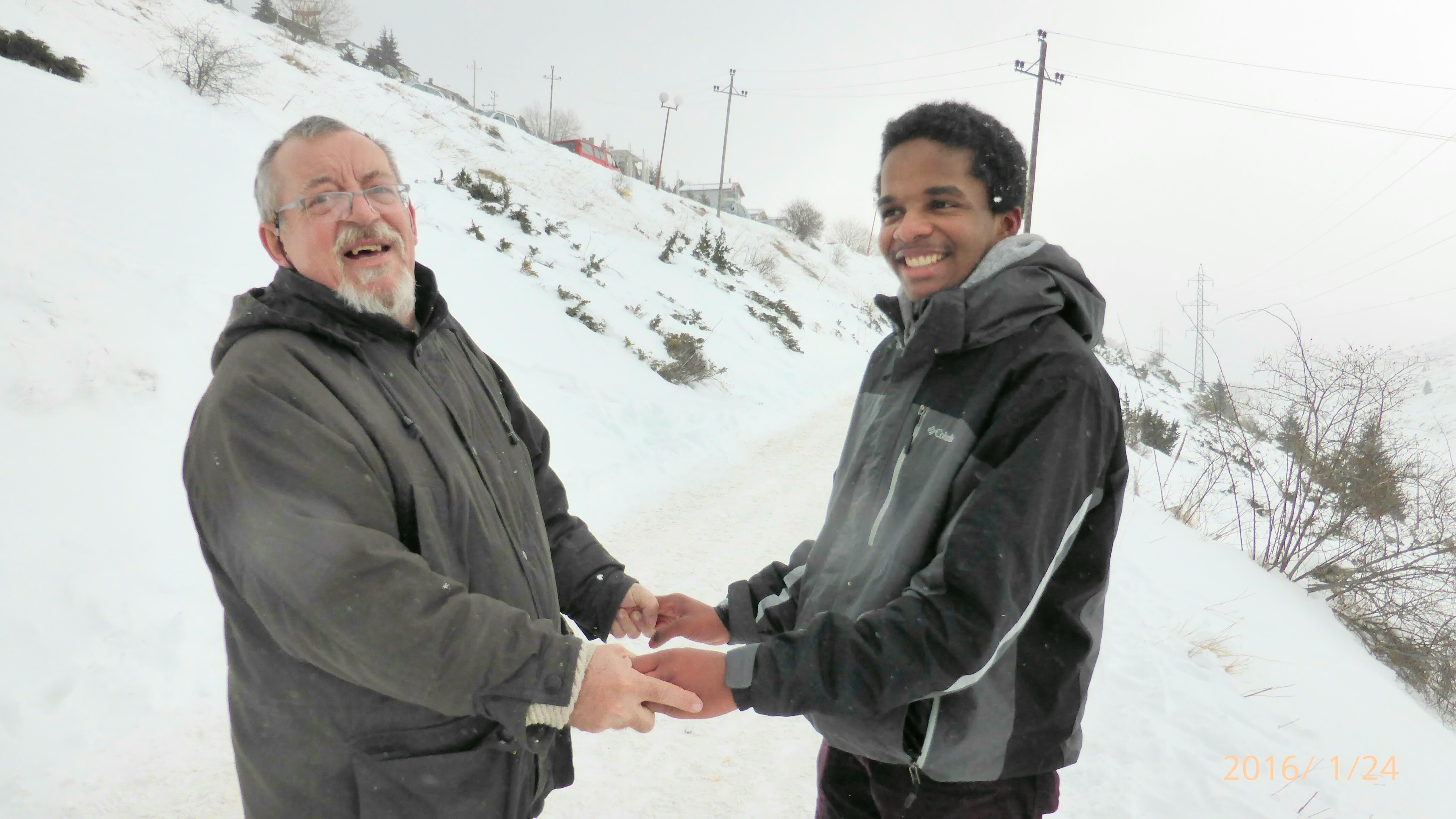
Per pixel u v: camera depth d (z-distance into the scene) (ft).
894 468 4.65
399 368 4.91
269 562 3.81
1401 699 15.08
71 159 23.21
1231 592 18.43
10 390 13.70
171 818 8.37
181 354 17.10
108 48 42.80
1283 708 12.75
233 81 48.49
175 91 42.39
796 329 64.95
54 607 10.82
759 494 22.80
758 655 4.26
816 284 99.35
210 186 26.40
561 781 5.64
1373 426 21.42
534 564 5.34
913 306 4.97
